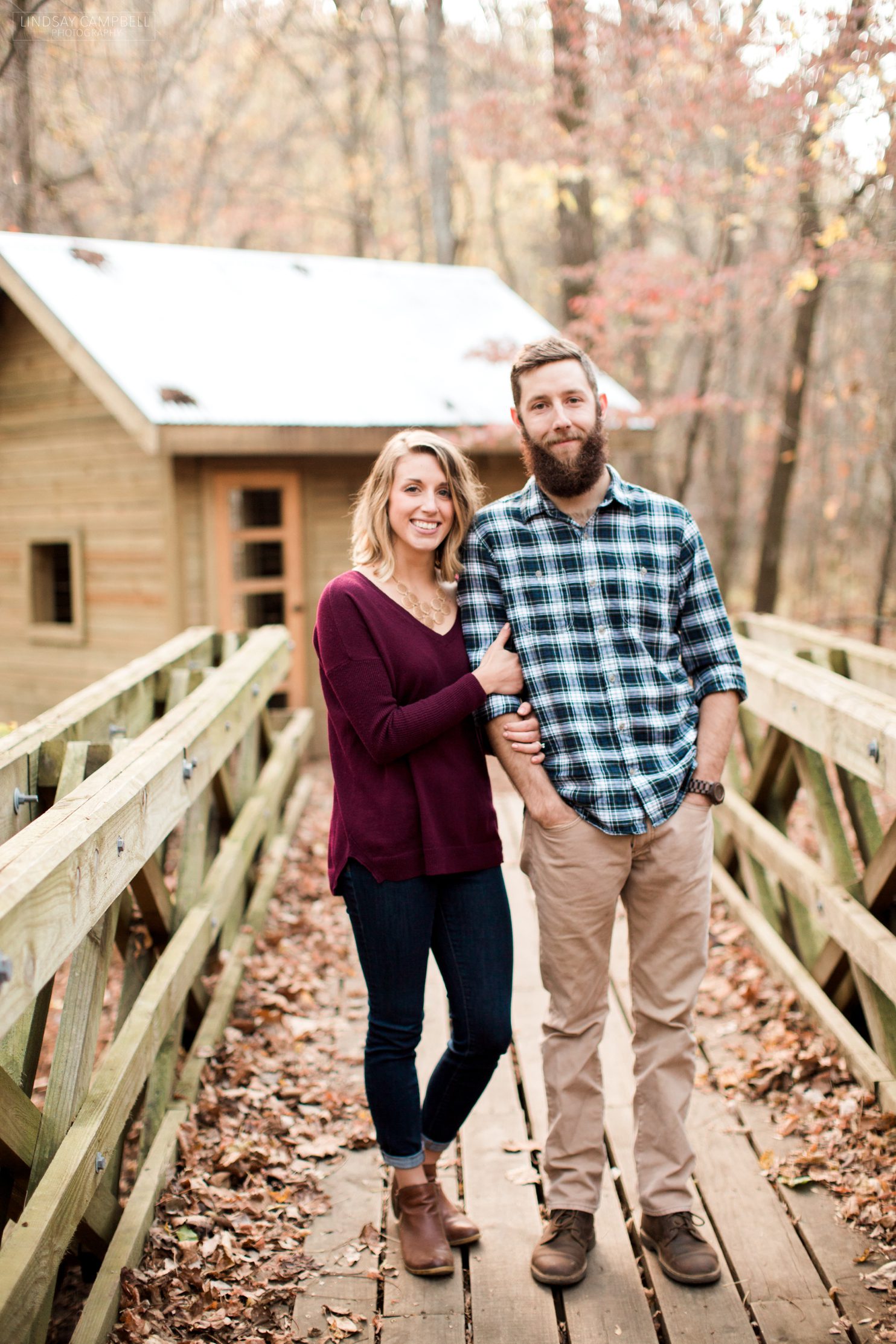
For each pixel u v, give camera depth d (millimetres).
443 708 2396
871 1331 2367
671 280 8883
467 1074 2561
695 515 16031
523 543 2543
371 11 14156
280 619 8984
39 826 2072
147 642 8219
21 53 8422
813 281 6660
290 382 8156
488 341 8820
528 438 2492
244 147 15773
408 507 2473
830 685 3412
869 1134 3000
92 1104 2295
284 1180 2975
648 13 7660
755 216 8523
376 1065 2527
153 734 2994
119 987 4566
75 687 8758
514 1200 2863
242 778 4820
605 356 10062
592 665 2500
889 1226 2684
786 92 5977
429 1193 2615
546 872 2520
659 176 8867
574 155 9797
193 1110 3176
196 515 8078
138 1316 2379
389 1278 2580
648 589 2521
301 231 17234
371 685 2406
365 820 2457
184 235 15500
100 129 12172
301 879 5516
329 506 8508
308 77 15555
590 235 11211
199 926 3338
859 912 3182
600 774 2459
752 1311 2447
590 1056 2580
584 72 8820
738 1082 3402
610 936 2553
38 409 8758
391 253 17500
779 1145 3080
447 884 2535
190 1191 2828
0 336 8922
